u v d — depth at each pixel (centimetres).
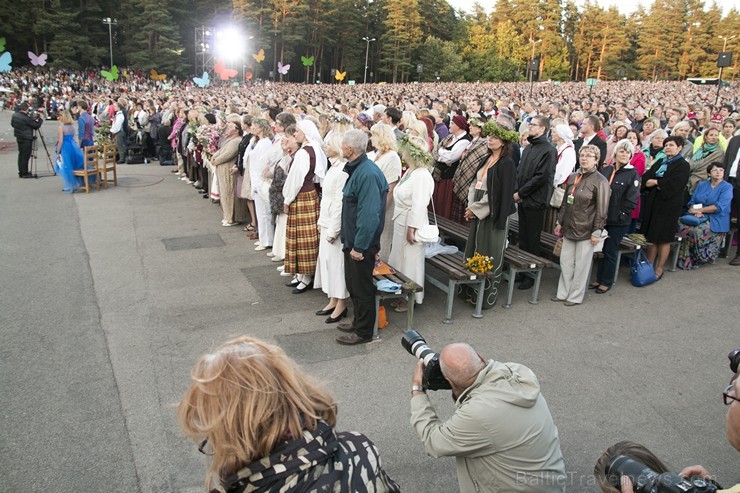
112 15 6725
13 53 5959
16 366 444
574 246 581
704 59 9169
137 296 598
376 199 457
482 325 536
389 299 602
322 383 153
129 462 333
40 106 2992
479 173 566
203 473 325
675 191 639
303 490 128
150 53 6475
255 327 525
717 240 705
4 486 309
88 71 6066
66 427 366
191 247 781
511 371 247
